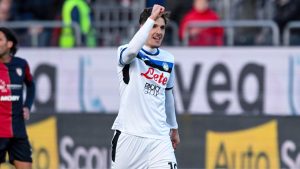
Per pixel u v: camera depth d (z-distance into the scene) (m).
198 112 37.59
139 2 43.62
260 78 37.16
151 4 31.19
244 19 42.31
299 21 41.34
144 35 22.92
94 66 38.44
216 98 37.50
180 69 37.78
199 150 37.44
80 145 38.34
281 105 37.03
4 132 30.16
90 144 38.28
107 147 38.12
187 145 37.50
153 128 23.95
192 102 37.69
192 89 37.66
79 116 38.47
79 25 40.69
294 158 36.78
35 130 38.75
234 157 37.22
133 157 24.06
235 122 37.25
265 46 37.09
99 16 44.22
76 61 38.59
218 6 43.06
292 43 39.34
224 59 37.44
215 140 37.38
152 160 23.94
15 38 30.42
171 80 24.62
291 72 36.91
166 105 25.12
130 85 23.91
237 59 37.31
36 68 38.97
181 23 40.28
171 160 23.95
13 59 30.62
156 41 23.95
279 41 39.78
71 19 40.62
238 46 37.28
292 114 36.88
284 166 36.84
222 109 37.47
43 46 40.38
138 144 23.94
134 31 40.88
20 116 30.64
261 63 37.12
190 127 37.56
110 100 38.31
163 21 23.95
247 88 37.25
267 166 36.97
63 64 38.72
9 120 30.28
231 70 37.34
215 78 37.50
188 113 37.62
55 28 41.03
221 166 37.28
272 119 36.97
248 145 37.09
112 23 42.69
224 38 39.59
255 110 37.22
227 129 37.34
